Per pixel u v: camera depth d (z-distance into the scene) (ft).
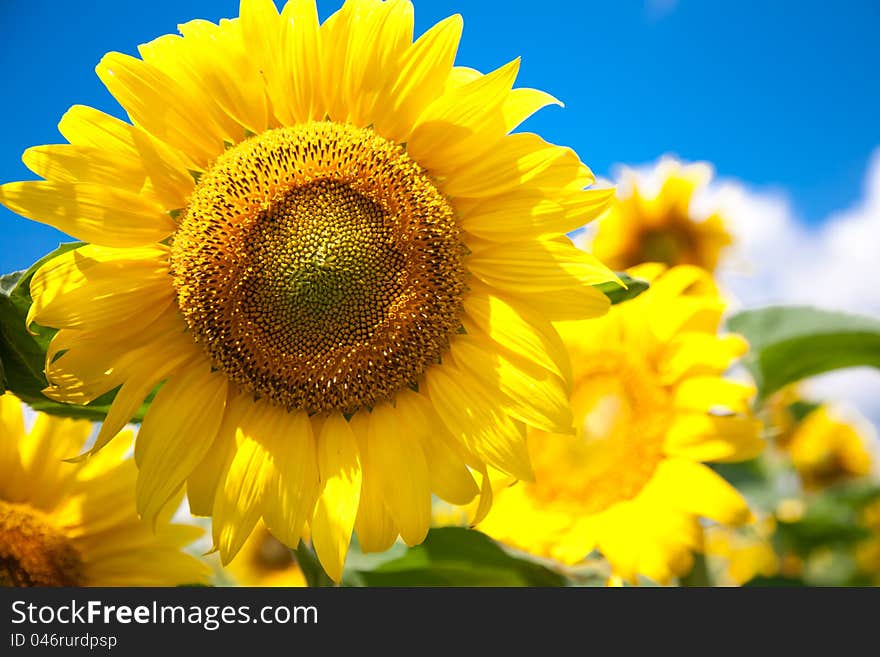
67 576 1.42
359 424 1.29
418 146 1.26
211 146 1.25
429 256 1.27
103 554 1.44
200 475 1.23
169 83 1.20
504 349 1.26
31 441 1.43
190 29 1.21
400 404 1.28
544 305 1.25
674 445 1.60
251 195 1.25
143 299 1.23
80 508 1.43
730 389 1.59
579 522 1.63
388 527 1.22
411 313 1.27
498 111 1.22
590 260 1.23
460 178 1.26
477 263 1.26
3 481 1.42
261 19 1.20
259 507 1.21
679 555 1.53
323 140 1.26
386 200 1.26
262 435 1.25
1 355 1.26
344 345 1.27
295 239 1.26
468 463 1.24
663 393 1.64
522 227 1.24
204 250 1.23
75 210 1.17
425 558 1.47
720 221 2.29
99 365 1.20
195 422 1.24
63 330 1.18
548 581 1.52
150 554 1.45
